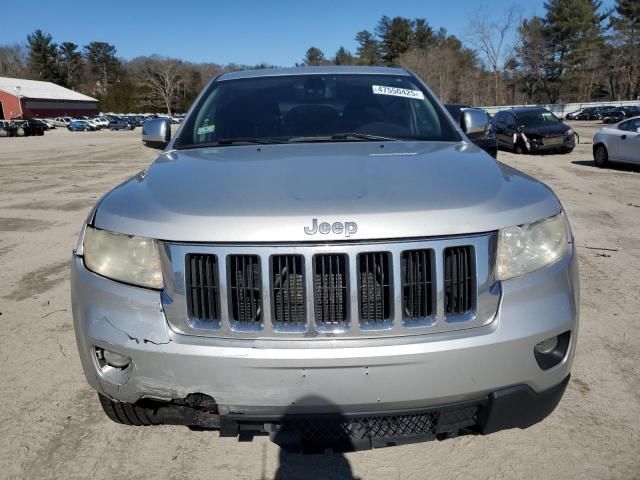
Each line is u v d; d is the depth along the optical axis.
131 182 2.46
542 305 2.00
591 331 3.66
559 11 70.06
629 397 2.85
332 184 2.11
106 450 2.51
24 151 25.70
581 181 11.14
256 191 2.07
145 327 1.94
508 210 2.01
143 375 1.96
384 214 1.89
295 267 1.87
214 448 2.52
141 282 1.99
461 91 81.50
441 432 2.02
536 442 2.51
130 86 113.38
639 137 12.42
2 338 3.73
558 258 2.10
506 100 76.94
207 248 1.89
